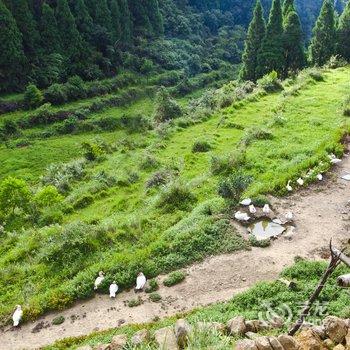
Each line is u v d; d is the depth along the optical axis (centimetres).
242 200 2061
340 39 5716
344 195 2116
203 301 1541
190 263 1741
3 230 2672
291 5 6425
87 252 1936
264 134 2886
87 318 1565
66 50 8300
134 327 1429
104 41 9062
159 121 4928
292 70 5912
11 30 7250
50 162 5100
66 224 2361
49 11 8006
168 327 1135
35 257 2058
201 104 4688
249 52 6325
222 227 1892
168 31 11994
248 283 1594
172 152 3262
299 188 2188
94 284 1688
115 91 8362
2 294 1831
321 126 2962
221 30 13562
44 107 6638
